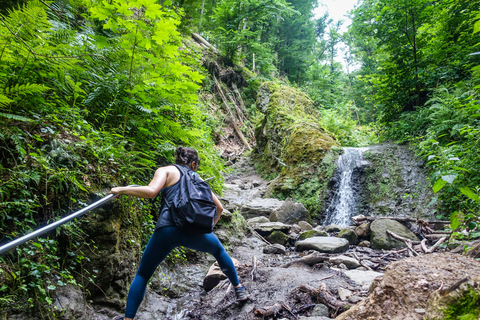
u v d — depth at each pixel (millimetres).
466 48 7156
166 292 2930
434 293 1312
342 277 3035
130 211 2832
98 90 3049
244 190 9000
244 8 16547
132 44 3043
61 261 2102
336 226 5852
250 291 2738
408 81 8180
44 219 2021
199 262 3727
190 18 9734
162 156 3867
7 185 1848
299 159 8438
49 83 2816
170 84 3506
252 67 19953
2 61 2383
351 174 7242
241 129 15211
